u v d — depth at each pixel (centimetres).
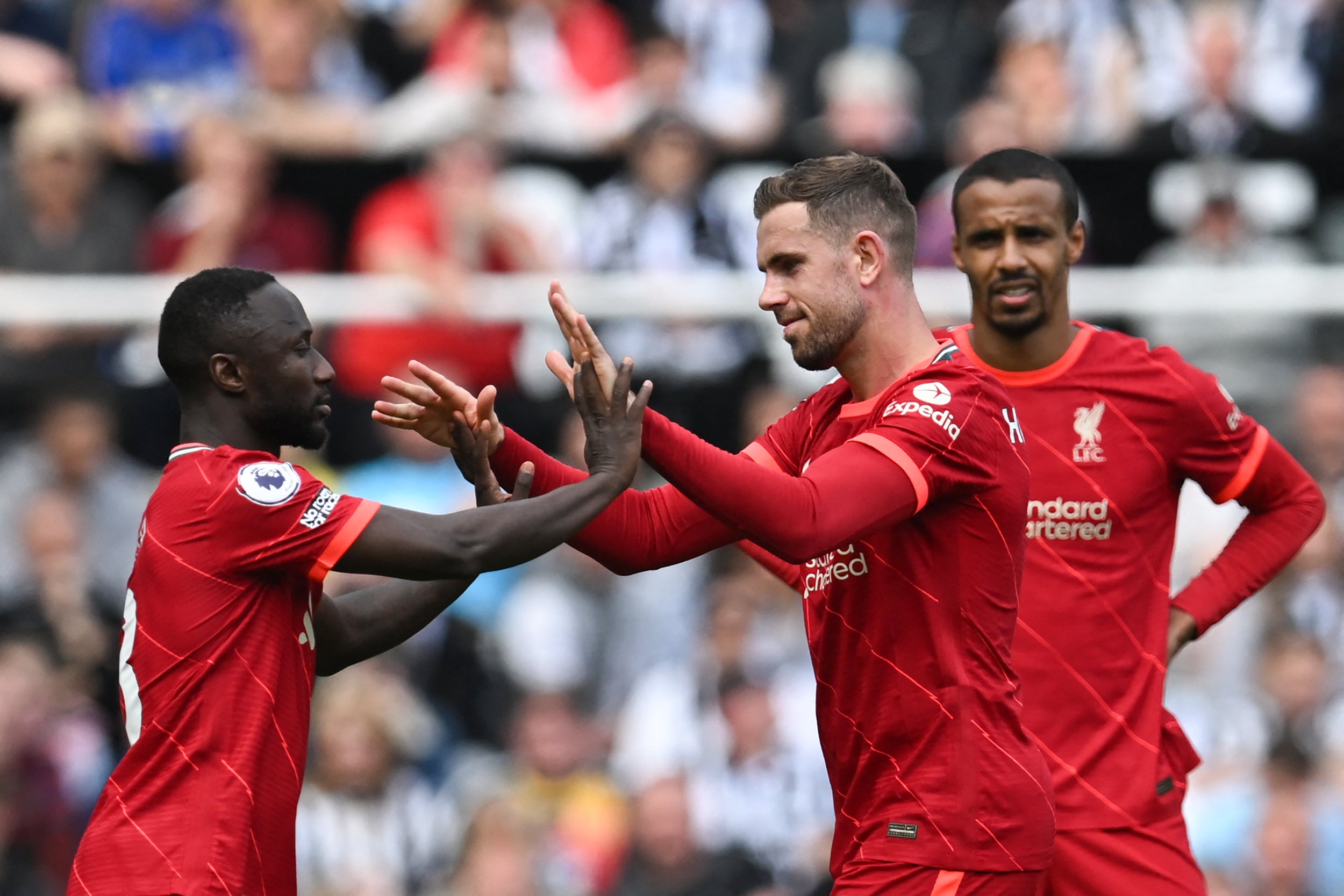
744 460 1259
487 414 1345
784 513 1218
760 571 2650
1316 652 2623
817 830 2512
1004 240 1552
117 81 3148
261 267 2903
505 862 2425
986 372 1335
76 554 2630
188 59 3158
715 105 3262
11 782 2494
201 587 1268
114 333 2722
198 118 2939
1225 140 3162
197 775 1252
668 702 2602
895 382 1318
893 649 1300
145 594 1285
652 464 1276
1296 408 2723
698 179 2992
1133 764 1518
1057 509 1541
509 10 3291
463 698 2622
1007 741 1299
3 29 3167
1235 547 1630
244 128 2959
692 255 2952
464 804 2498
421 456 2689
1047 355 1573
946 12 3400
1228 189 3064
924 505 1271
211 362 1309
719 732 2566
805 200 1315
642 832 2492
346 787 2456
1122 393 1562
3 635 2575
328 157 3006
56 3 3198
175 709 1261
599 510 1273
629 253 2934
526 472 1338
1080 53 3322
